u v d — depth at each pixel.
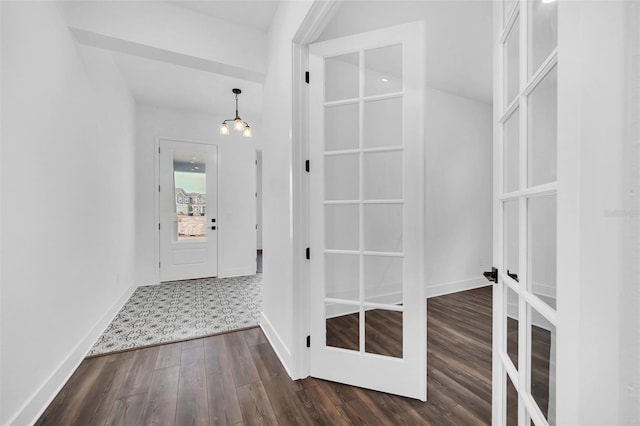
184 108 4.28
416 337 1.58
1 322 1.25
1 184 1.26
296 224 1.76
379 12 2.11
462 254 3.83
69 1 1.85
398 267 1.65
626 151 0.36
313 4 1.47
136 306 3.22
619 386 0.37
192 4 2.12
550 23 0.64
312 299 1.79
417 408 1.51
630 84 0.36
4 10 1.28
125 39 1.98
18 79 1.38
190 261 4.47
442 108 3.66
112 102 2.90
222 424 1.41
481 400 1.58
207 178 4.57
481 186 3.98
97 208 2.47
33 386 1.46
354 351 1.72
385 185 1.68
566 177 0.45
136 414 1.48
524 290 0.78
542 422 0.67
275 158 2.17
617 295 0.38
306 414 1.47
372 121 1.71
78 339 2.03
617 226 0.37
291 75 1.78
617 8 0.37
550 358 0.65
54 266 1.70
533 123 0.74
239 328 2.59
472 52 2.71
